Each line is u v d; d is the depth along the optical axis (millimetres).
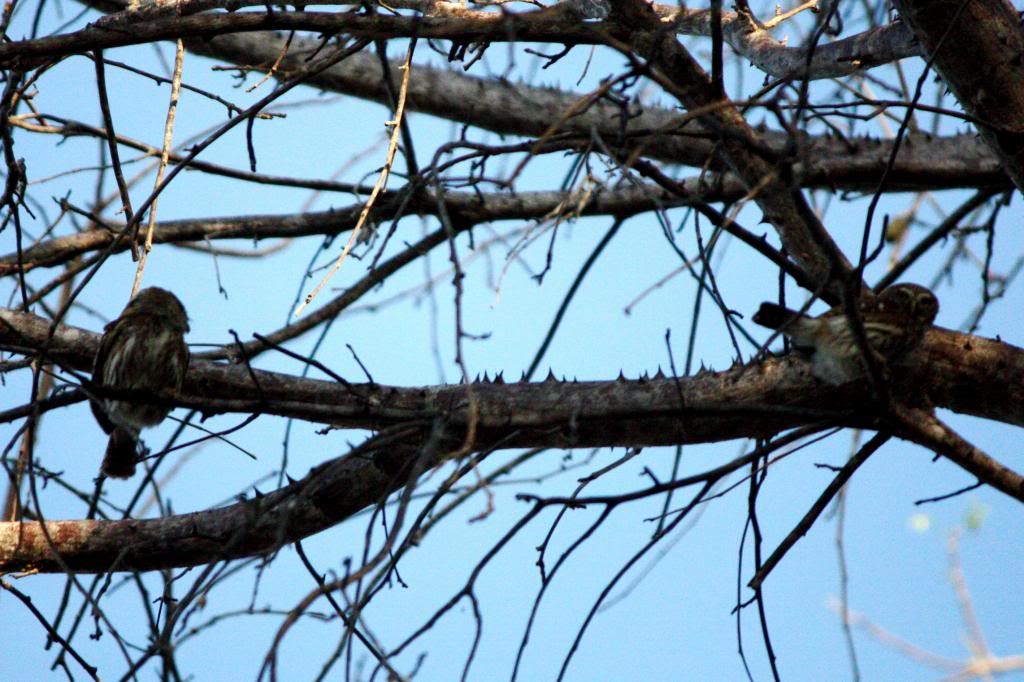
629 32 11617
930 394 11633
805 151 9148
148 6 12695
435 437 8469
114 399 10648
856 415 10641
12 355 14125
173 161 16000
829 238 9609
